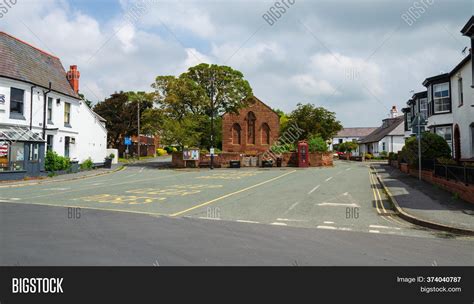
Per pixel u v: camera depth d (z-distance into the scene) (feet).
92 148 114.73
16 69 78.79
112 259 19.53
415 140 72.33
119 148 203.62
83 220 30.48
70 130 98.37
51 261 19.17
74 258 19.65
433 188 51.26
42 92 85.10
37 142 78.23
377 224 30.01
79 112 104.99
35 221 29.81
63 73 104.06
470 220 29.78
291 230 27.14
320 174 92.48
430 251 21.61
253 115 167.32
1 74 73.15
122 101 180.55
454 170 44.55
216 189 57.11
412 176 74.28
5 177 68.69
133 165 138.62
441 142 68.64
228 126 168.35
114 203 41.19
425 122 63.16
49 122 87.92
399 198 41.96
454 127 76.89
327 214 34.42
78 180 75.72
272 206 39.29
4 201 42.52
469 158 65.21
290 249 21.65
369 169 113.19
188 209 37.09
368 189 56.03
